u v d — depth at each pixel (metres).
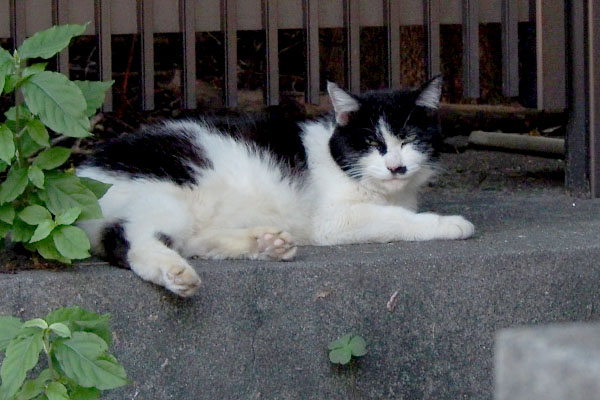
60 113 3.70
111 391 3.98
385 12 6.01
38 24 5.41
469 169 7.61
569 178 6.47
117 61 8.53
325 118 5.49
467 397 4.43
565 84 6.29
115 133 8.23
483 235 5.00
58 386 3.20
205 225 4.75
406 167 5.12
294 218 5.00
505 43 6.25
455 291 4.36
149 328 4.00
